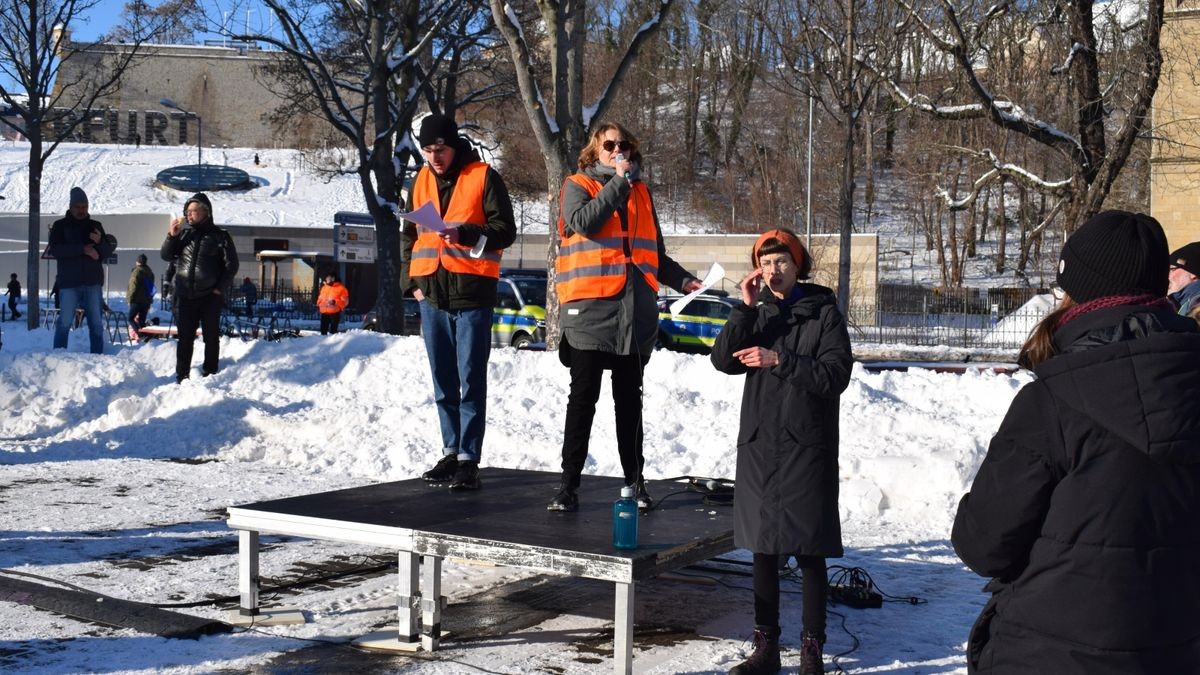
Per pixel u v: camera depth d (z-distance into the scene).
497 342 25.83
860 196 79.44
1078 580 2.61
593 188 5.66
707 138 80.62
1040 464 2.66
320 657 5.03
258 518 5.55
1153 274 2.75
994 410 10.60
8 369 13.01
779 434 4.70
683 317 24.00
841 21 26.97
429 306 6.48
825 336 4.74
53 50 25.45
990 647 2.78
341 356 13.35
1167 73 26.97
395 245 27.25
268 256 49.41
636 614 5.87
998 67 25.69
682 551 4.93
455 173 6.39
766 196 66.06
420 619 5.24
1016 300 38.22
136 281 26.62
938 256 64.25
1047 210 53.38
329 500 5.92
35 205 25.62
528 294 25.70
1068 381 2.62
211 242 12.88
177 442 11.51
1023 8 25.02
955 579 6.69
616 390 5.90
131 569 6.55
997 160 27.58
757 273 4.88
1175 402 2.50
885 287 44.72
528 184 58.94
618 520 4.79
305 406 12.22
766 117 67.12
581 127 16.48
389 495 6.11
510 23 16.12
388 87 28.66
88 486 9.46
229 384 12.76
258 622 5.51
